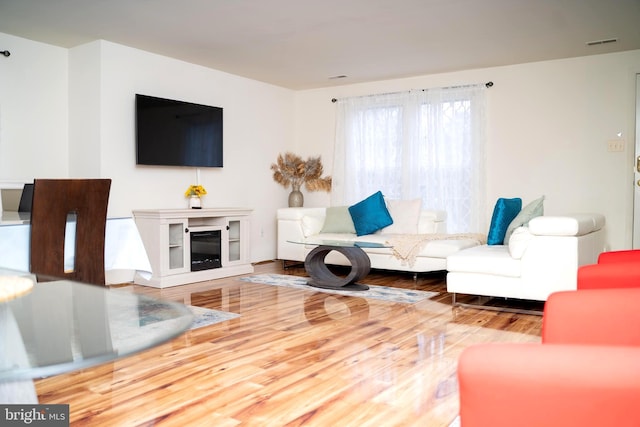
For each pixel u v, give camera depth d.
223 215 5.52
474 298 4.36
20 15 4.18
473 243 5.29
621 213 5.30
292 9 4.02
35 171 4.95
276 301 4.22
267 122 6.82
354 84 6.85
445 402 2.13
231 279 5.38
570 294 1.43
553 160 5.61
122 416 1.99
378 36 4.74
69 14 4.16
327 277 5.01
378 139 6.64
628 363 0.84
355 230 5.96
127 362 2.66
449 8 4.00
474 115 6.00
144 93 5.26
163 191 5.50
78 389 2.28
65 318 0.92
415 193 6.34
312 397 2.19
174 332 0.80
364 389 2.28
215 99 6.06
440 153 6.21
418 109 6.35
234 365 2.61
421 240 5.17
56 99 5.10
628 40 4.86
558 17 4.21
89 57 4.96
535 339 3.05
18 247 2.17
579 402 0.84
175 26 4.46
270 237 6.92
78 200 2.27
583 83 5.45
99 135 4.90
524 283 3.74
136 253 2.61
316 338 3.11
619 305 1.36
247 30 4.56
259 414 2.01
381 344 2.98
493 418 0.89
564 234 3.59
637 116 5.23
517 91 5.79
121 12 4.11
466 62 5.70
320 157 7.14
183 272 5.09
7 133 4.73
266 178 6.83
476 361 0.90
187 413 2.02
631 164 5.25
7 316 0.94
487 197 5.96
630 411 0.81
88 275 2.34
